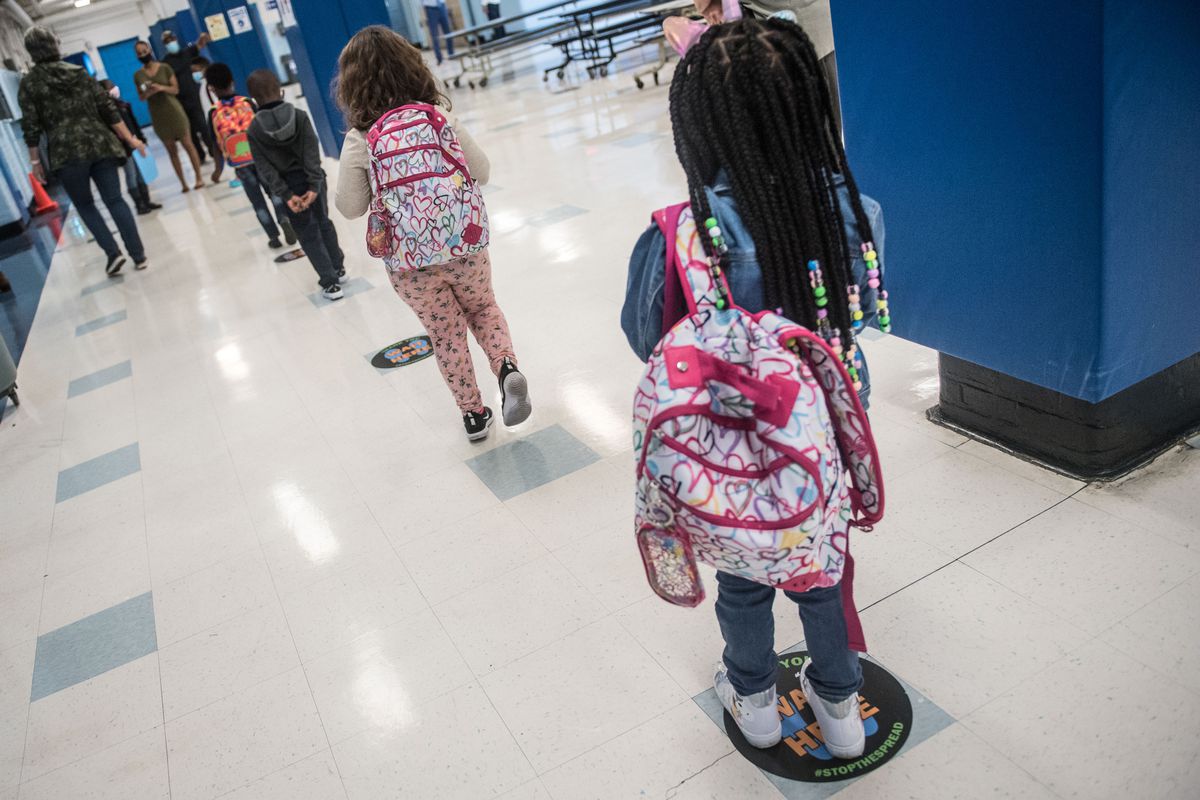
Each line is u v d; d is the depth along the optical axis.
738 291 1.27
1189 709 1.55
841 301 1.32
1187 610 1.75
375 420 3.42
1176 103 1.84
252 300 5.41
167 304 5.77
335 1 6.62
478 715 1.91
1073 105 1.80
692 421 1.18
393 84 2.56
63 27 27.00
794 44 1.22
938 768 1.56
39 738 2.14
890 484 2.32
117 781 1.95
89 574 2.81
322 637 2.27
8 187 10.59
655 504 1.25
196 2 11.66
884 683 1.75
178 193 10.54
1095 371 1.99
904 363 2.91
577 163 6.64
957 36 1.97
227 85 6.20
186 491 3.20
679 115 1.25
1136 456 2.17
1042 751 1.55
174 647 2.36
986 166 2.04
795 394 1.17
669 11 9.55
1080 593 1.85
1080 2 1.72
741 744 1.69
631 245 4.61
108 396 4.37
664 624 2.05
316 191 4.78
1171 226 1.95
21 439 4.07
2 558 3.03
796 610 2.00
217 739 2.01
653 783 1.66
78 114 6.44
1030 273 2.04
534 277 4.47
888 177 2.30
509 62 15.95
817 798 1.55
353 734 1.94
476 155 2.69
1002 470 2.28
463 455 3.00
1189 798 1.41
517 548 2.44
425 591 2.35
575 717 1.85
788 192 1.24
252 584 2.56
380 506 2.81
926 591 1.95
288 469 3.18
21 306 6.72
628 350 3.48
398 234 2.58
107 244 6.79
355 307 4.83
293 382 3.98
